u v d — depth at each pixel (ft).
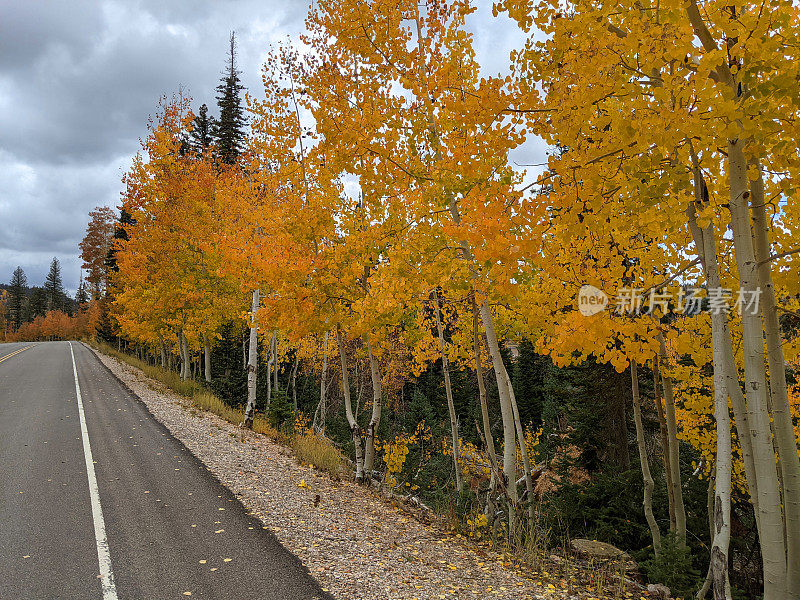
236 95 81.15
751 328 11.87
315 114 21.29
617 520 30.40
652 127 10.07
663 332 20.98
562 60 11.82
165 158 54.54
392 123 18.95
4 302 303.27
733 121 9.84
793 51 10.13
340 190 26.27
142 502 18.92
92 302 146.51
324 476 27.48
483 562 17.54
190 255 54.85
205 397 46.34
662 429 25.86
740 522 28.76
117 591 12.50
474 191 13.75
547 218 13.10
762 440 11.67
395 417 103.14
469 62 18.31
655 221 13.99
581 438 37.35
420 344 38.75
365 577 14.32
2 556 14.23
